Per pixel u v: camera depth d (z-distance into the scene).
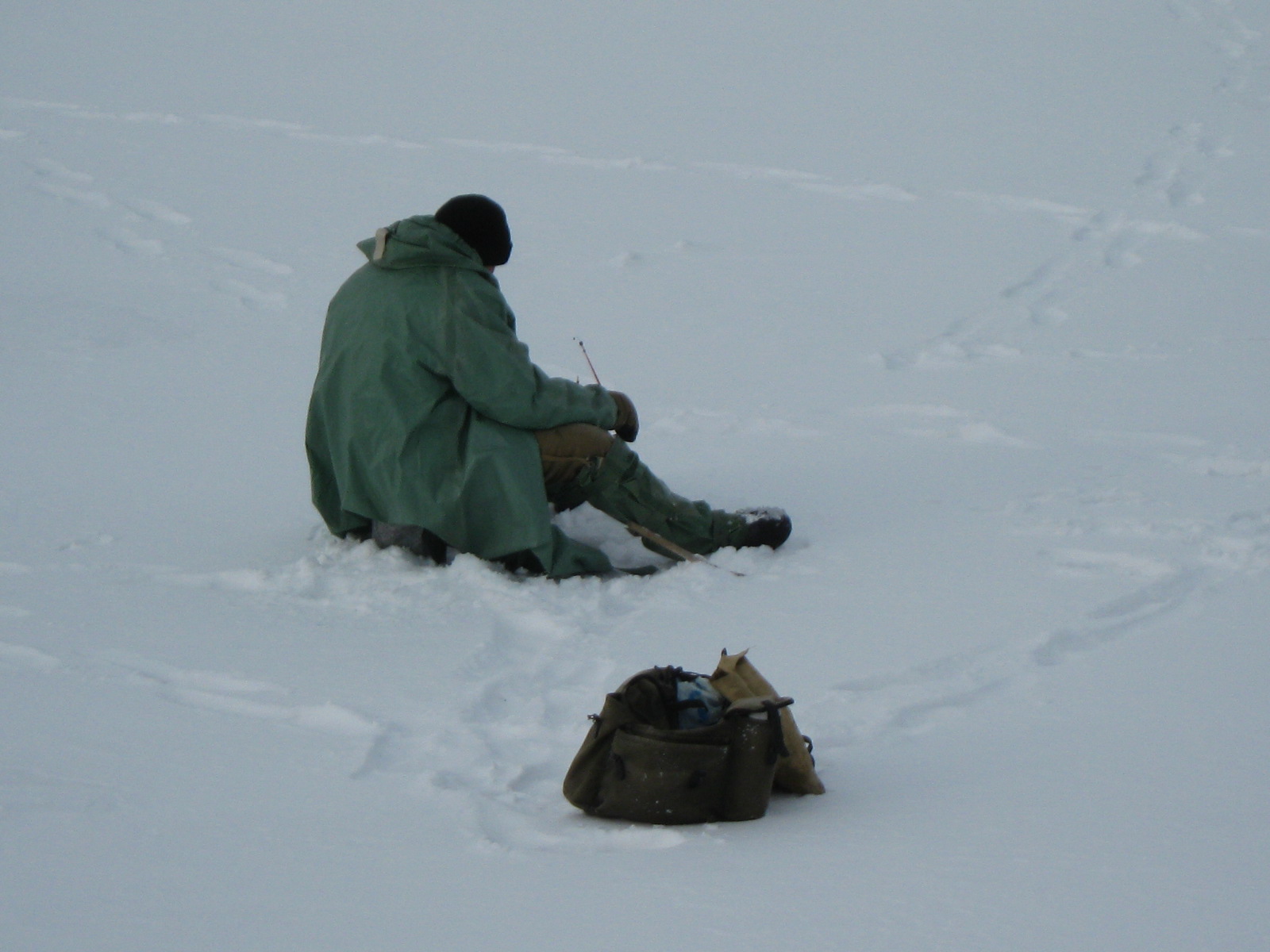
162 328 17.41
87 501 11.50
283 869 5.65
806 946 4.95
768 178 25.59
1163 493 10.79
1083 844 5.71
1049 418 13.17
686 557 9.85
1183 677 7.57
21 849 5.82
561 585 9.43
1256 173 24.75
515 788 6.61
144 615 8.93
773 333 16.89
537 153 28.00
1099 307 17.48
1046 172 25.33
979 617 8.57
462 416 9.55
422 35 41.44
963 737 6.99
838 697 7.49
